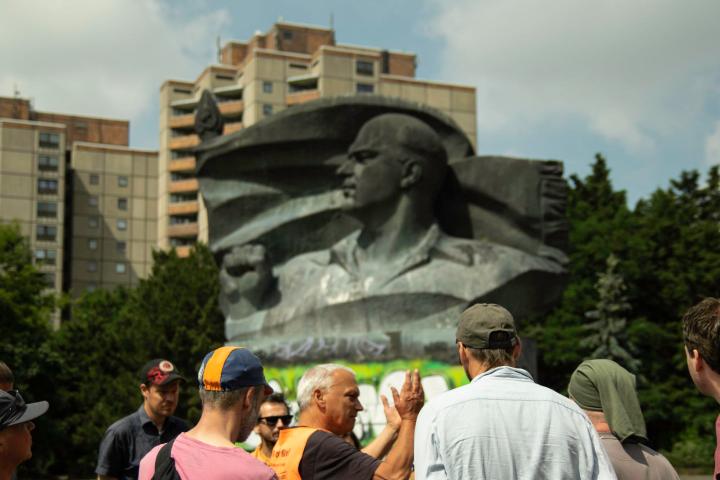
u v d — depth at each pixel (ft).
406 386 16.89
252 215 56.08
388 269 50.01
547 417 13.25
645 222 129.29
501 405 13.35
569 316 125.08
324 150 53.98
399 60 246.47
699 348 12.65
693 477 98.07
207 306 128.36
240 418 13.87
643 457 15.67
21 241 134.72
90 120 288.30
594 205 142.31
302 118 53.42
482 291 48.03
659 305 125.90
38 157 253.03
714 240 124.77
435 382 46.50
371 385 47.78
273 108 228.63
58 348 148.87
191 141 257.75
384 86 215.51
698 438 115.03
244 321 53.62
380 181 49.93
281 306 52.54
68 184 266.16
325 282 51.75
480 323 14.33
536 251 50.52
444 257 49.78
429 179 50.29
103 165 269.44
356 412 17.95
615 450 15.62
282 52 231.30
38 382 131.44
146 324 127.75
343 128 53.06
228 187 56.49
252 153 55.16
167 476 12.98
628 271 123.75
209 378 13.82
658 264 126.52
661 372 121.19
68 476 136.15
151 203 272.31
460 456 13.03
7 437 14.70
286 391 49.70
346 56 223.51
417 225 50.55
